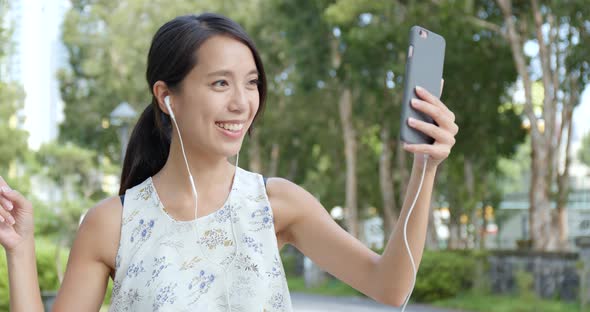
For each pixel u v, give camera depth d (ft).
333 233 6.44
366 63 69.72
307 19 77.77
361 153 104.73
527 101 65.51
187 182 6.37
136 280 6.23
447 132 5.57
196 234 6.28
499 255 61.93
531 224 67.67
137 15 100.83
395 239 6.00
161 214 6.37
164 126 6.60
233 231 6.31
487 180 98.12
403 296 6.11
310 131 104.88
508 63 69.72
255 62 6.17
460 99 72.13
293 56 79.61
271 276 6.27
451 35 64.44
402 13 69.51
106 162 113.60
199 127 6.11
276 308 6.28
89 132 112.68
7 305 28.55
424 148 5.54
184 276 6.19
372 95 82.64
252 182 6.49
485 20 70.44
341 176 112.37
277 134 103.76
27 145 71.82
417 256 5.98
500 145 74.90
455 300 60.03
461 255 63.67
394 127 79.56
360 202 108.88
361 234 112.78
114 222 6.39
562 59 65.82
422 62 5.74
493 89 71.56
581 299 54.29
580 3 57.72
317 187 115.44
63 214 58.65
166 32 6.17
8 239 6.07
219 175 6.42
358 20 71.41
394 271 6.03
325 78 79.61
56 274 31.30
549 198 66.80
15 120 72.79
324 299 66.23
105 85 108.58
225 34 6.06
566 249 69.41
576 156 171.22
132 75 102.53
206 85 6.04
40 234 56.08
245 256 6.26
